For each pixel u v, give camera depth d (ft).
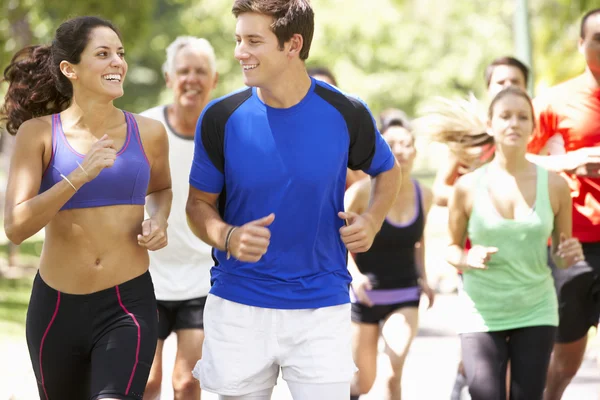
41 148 20.26
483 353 25.64
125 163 20.49
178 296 27.07
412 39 153.89
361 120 20.34
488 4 162.50
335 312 20.58
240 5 19.43
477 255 25.11
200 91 27.27
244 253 19.24
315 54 150.00
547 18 61.00
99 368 20.02
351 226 19.98
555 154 29.66
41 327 20.62
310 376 20.35
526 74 32.99
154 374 27.20
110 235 20.44
